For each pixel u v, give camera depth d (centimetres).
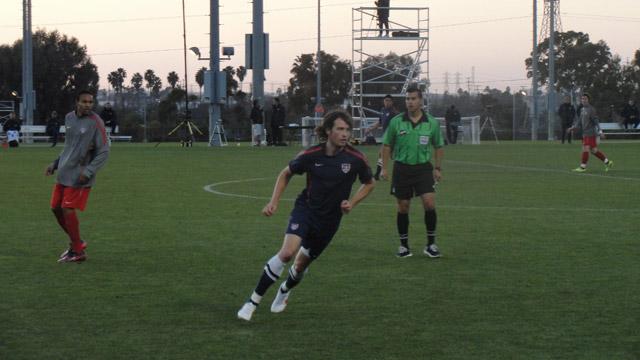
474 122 6078
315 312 932
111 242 1401
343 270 1162
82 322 889
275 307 930
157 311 937
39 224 1611
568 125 5706
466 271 1155
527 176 2755
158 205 1928
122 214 1764
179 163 3425
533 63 7062
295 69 9125
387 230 1527
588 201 1997
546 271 1151
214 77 5219
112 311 936
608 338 828
